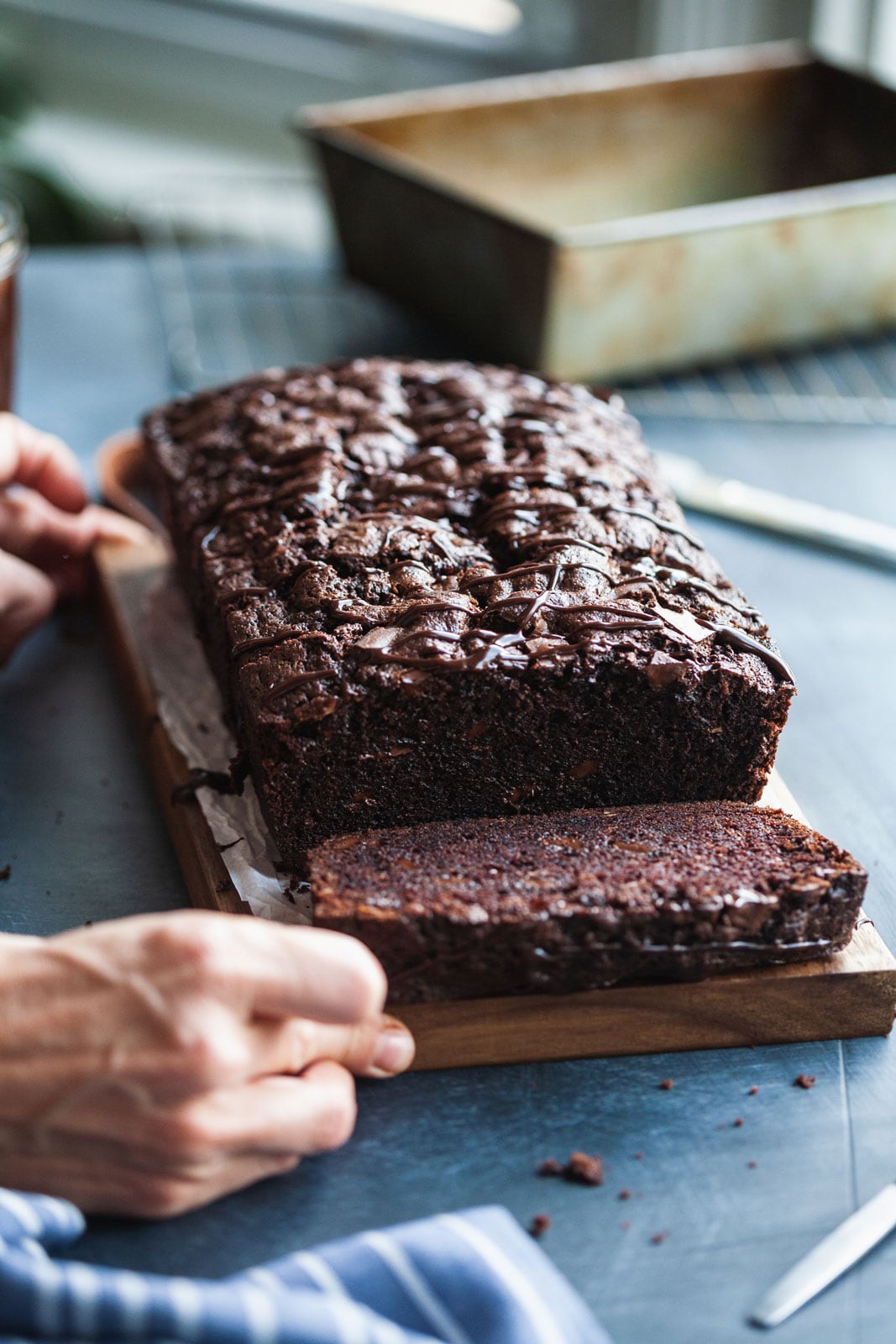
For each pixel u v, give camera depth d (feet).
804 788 2.02
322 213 4.08
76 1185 1.59
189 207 4.09
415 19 4.11
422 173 2.63
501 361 2.66
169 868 1.93
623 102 2.94
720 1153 1.67
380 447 2.08
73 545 2.25
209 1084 1.56
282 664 1.83
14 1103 1.56
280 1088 1.61
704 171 3.05
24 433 2.24
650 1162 1.66
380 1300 1.53
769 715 1.86
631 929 1.71
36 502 2.22
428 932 1.69
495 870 1.77
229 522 2.02
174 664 2.10
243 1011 1.58
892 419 2.65
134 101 4.55
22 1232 1.53
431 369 2.26
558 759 1.87
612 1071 1.74
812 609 2.27
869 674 2.18
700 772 1.89
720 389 2.73
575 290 2.53
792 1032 1.76
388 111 2.81
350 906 1.70
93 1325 1.47
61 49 4.56
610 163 3.01
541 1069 1.74
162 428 2.22
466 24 4.06
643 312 2.60
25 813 1.99
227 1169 1.61
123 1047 1.55
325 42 4.19
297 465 2.06
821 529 2.38
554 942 1.70
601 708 1.84
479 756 1.86
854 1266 1.59
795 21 3.52
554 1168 1.66
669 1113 1.70
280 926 1.63
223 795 1.94
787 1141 1.68
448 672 1.80
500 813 1.89
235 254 3.25
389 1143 1.68
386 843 1.82
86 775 2.04
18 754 2.07
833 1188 1.65
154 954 1.57
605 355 2.63
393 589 1.90
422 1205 1.63
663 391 2.72
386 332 2.90
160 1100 1.56
